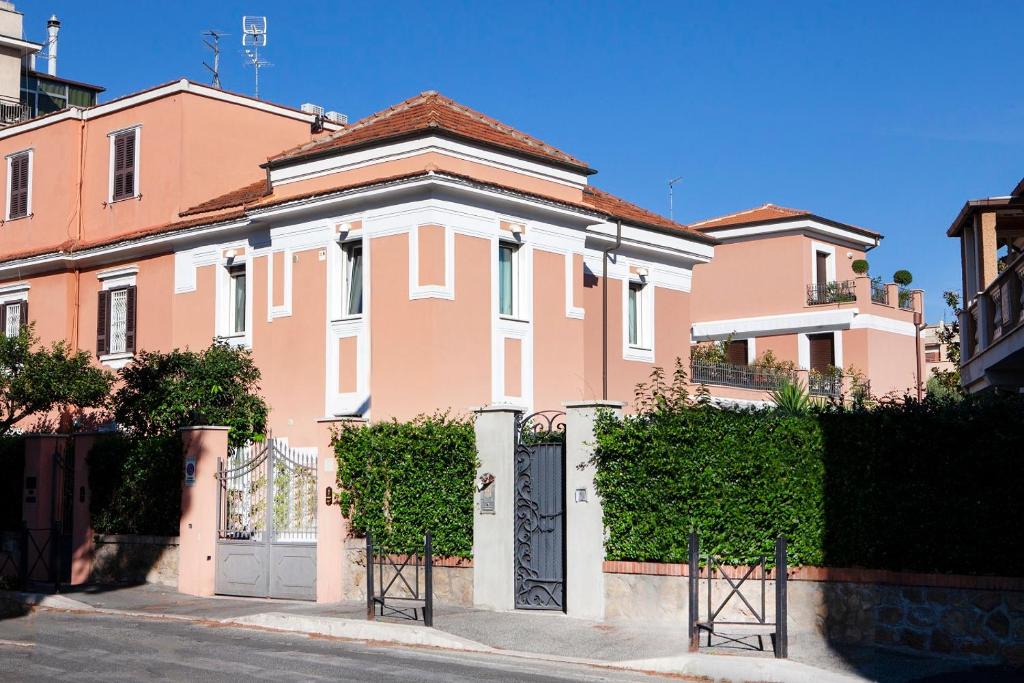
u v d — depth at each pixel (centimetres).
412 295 2366
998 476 1358
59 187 3200
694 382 3334
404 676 1244
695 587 1383
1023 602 1323
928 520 1398
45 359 2584
